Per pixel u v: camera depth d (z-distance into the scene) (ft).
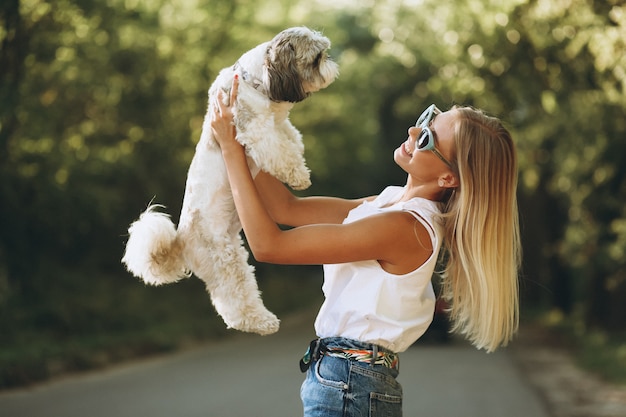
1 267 51.65
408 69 94.89
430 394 35.35
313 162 111.65
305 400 9.45
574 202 63.72
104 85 61.52
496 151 9.81
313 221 10.96
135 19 57.82
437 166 9.93
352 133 124.57
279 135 9.94
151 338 54.75
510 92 48.32
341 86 115.34
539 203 96.94
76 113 65.31
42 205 55.88
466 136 9.80
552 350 62.08
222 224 9.88
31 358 39.47
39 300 55.93
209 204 9.86
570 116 50.49
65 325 52.60
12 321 48.83
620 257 59.67
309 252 9.21
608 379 41.93
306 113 112.78
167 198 77.97
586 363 49.14
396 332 9.31
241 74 10.02
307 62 9.84
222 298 9.73
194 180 9.96
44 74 53.42
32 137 55.52
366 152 130.72
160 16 68.03
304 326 85.61
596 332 66.74
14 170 53.83
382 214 9.45
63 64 55.42
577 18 39.96
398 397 9.41
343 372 9.26
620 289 66.54
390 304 9.35
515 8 41.68
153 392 34.58
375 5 67.92
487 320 9.73
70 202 58.08
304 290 128.98
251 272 9.85
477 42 46.01
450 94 55.21
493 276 9.73
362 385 9.21
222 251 9.75
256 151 9.59
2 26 45.50
